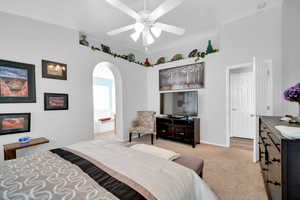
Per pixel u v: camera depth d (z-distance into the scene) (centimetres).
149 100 472
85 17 270
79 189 83
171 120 371
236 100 411
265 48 263
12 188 86
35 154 142
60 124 282
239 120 406
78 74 309
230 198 158
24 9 233
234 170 218
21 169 110
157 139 403
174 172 105
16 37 234
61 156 135
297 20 204
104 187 84
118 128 411
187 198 93
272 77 255
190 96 355
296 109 214
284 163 87
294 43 209
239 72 405
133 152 144
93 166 113
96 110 539
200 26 323
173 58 418
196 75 366
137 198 75
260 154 211
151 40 212
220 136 330
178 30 196
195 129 334
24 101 239
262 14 266
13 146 204
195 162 146
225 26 310
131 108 423
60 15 259
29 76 245
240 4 246
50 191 82
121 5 156
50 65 269
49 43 270
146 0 221
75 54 305
